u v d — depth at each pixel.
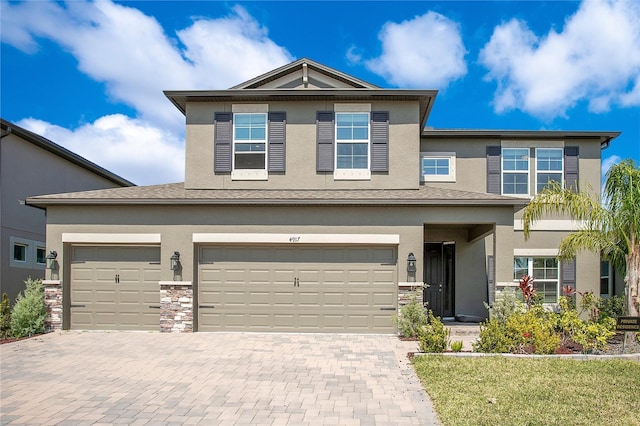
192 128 14.06
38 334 12.05
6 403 6.76
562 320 10.77
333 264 12.50
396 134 13.83
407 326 11.53
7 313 12.41
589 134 16.08
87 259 12.77
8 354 9.84
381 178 13.72
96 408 6.54
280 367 8.78
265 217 12.48
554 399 6.84
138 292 12.65
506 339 9.84
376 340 11.36
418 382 7.79
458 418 6.07
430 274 15.95
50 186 17.95
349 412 6.39
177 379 7.97
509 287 12.04
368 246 12.48
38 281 12.81
